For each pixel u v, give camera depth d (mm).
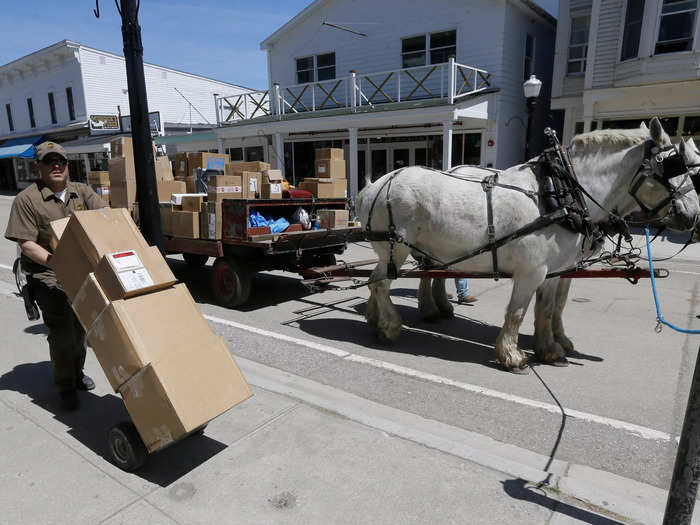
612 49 13680
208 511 2652
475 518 2586
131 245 3062
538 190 4262
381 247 5039
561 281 4895
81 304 2959
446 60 16531
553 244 4242
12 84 32438
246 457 3137
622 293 7363
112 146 7332
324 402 3861
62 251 3029
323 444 3277
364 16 17875
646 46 12602
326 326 5926
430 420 3656
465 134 16516
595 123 14883
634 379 4387
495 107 15375
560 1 15258
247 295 6547
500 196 4285
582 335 5570
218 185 6305
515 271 4410
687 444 2035
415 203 4625
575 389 4180
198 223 6641
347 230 6809
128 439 2906
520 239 4219
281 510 2652
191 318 3068
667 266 9117
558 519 2574
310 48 19531
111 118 27188
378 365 4691
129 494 2803
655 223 4215
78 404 3857
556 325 5035
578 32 15273
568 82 15570
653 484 2922
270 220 6645
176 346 2900
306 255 7070
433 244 4711
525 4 15258
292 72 20312
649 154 3994
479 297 7266
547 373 4520
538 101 17812
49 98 29969
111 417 3705
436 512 2631
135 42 5035
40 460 3143
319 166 7801
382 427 3477
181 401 2727
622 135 4195
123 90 28969
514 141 16812
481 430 3523
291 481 2895
